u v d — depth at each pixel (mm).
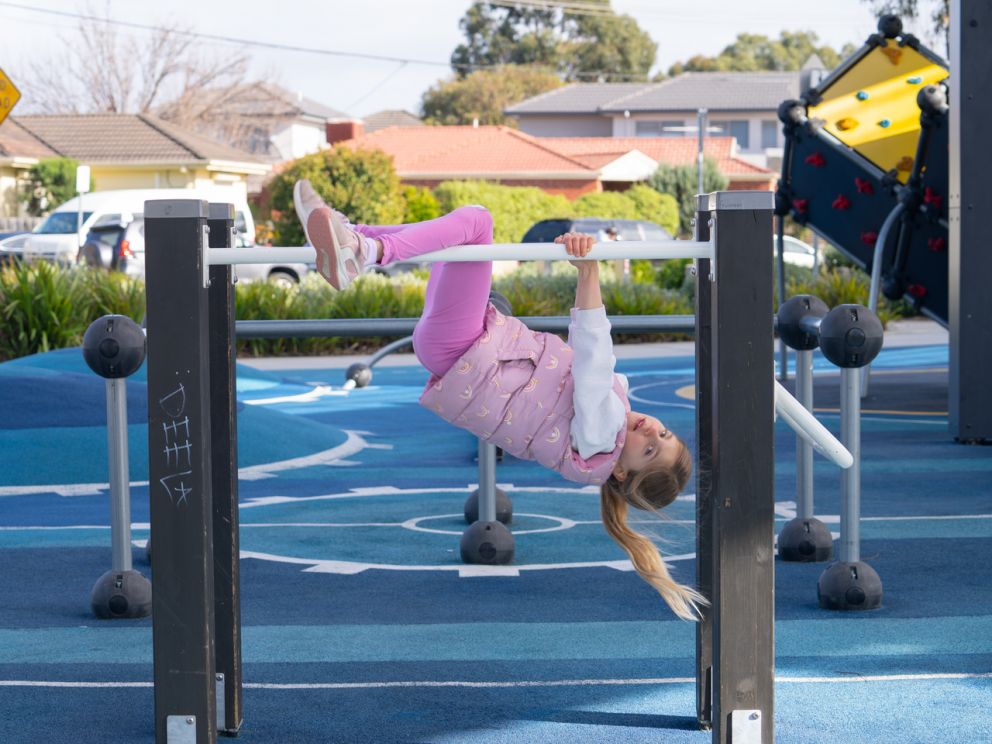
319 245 3270
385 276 23891
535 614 5340
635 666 4582
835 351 5312
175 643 3203
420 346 3844
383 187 39500
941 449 10047
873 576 5387
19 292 17516
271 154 73938
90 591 5836
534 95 93625
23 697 4258
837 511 7680
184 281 3145
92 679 4465
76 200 28531
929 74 13445
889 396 13703
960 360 10266
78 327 17859
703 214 3406
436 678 4453
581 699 4215
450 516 7684
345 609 5441
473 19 101062
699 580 3867
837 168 13102
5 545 6852
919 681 4363
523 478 9195
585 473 3771
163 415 3162
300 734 3891
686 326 6066
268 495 8500
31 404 9648
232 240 3705
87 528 7320
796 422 3729
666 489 3848
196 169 47750
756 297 3148
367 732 3902
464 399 3805
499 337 3820
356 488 8773
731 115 71438
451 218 3529
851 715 4012
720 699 3221
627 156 55125
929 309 12547
